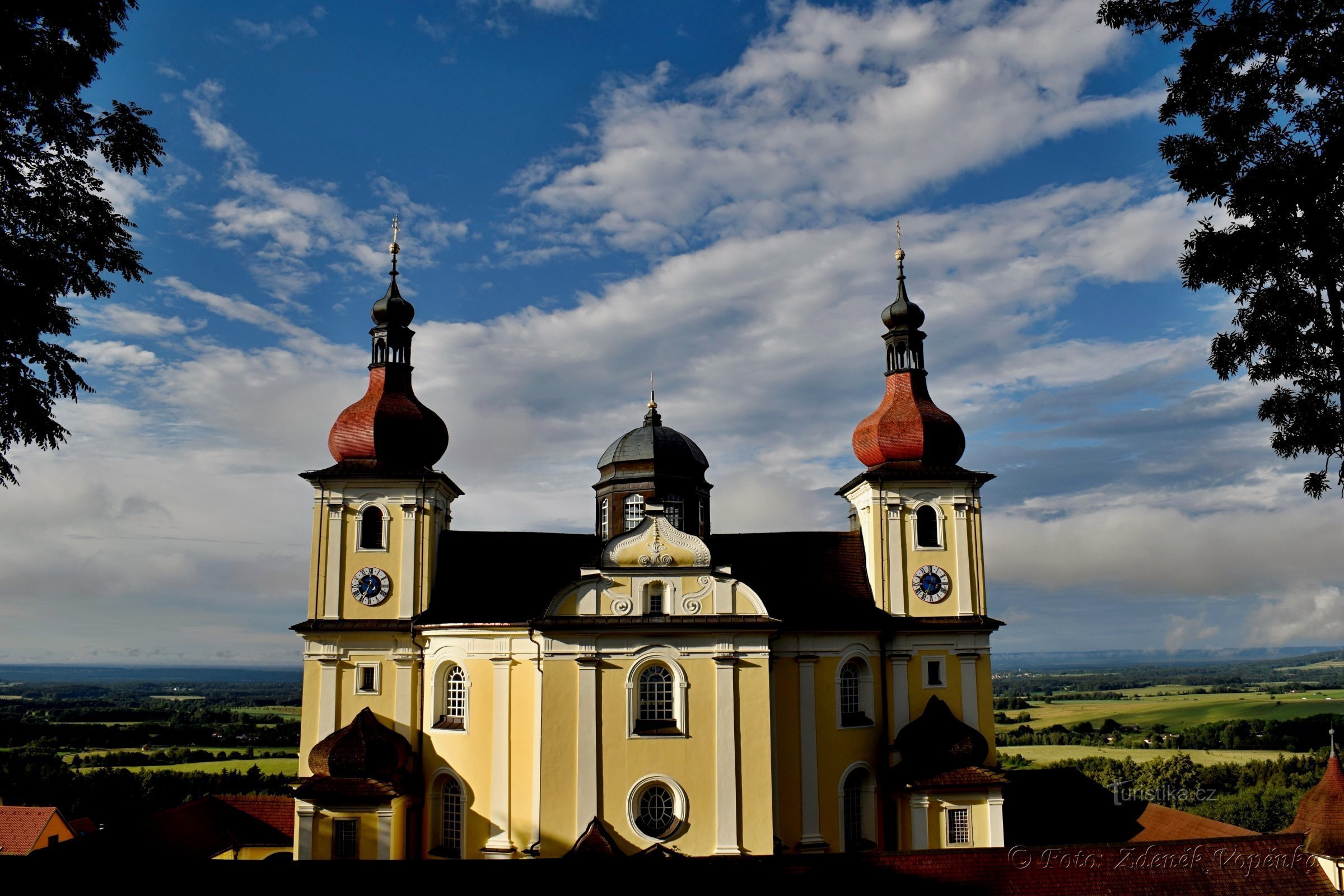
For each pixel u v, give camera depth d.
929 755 50.72
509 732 48.56
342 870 36.53
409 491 54.53
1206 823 48.97
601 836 44.62
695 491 58.81
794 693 51.31
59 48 24.64
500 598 54.72
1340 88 23.89
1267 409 25.98
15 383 25.56
